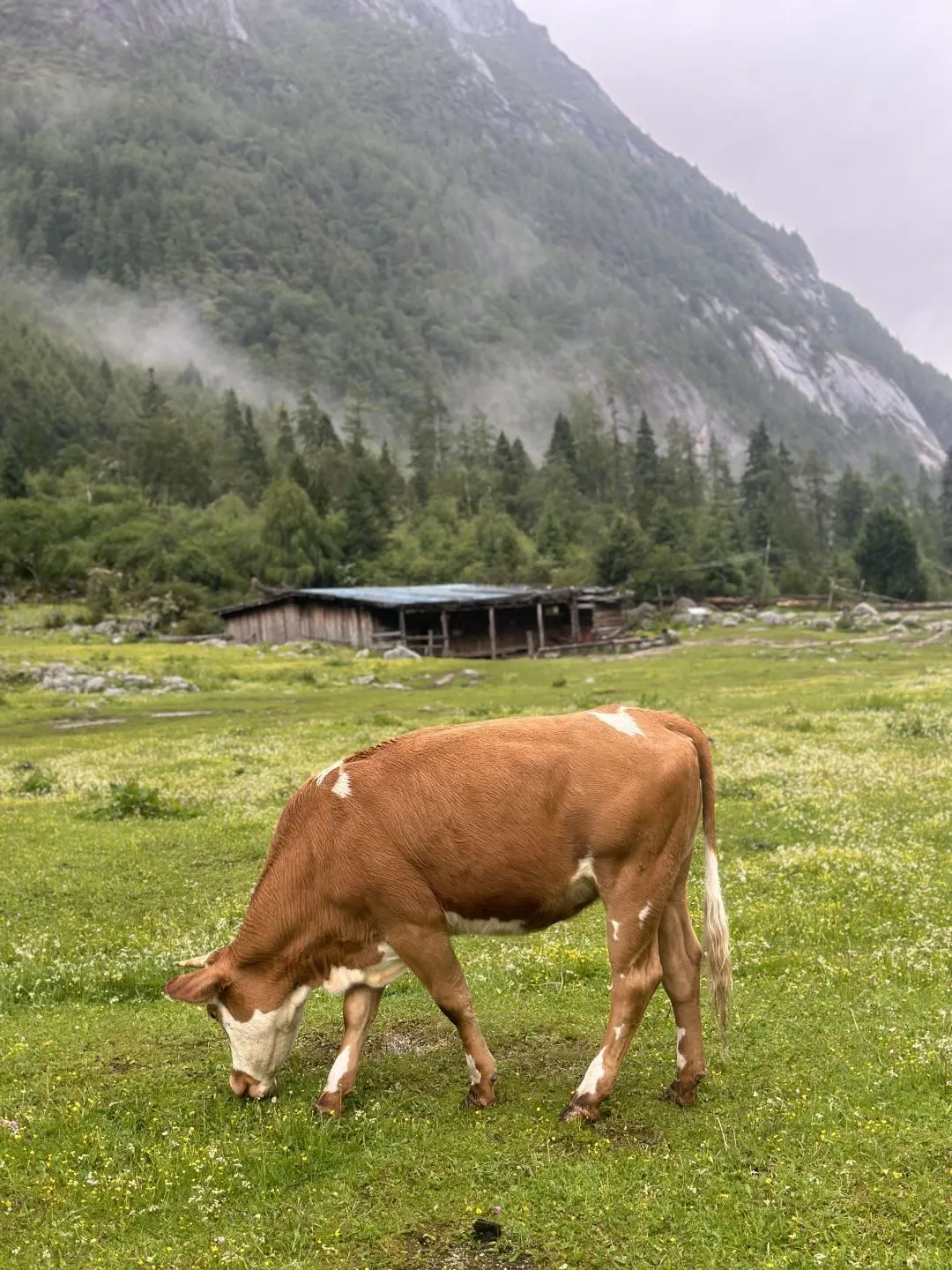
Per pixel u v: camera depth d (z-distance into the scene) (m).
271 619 71.94
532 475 159.12
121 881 12.10
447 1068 6.87
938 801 14.34
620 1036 6.07
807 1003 7.57
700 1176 5.30
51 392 184.00
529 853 6.06
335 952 6.37
